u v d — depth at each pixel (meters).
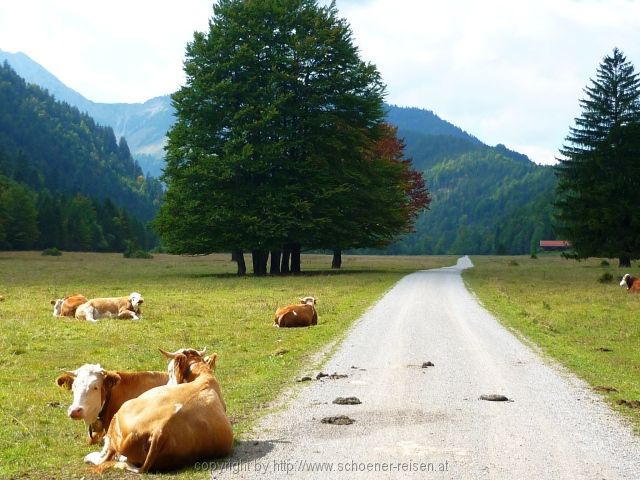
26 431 8.91
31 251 119.50
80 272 51.00
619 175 58.66
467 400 10.45
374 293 30.48
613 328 19.89
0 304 24.61
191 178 45.06
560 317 22.42
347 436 8.38
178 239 46.38
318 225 45.44
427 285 36.19
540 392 11.09
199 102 45.88
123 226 161.38
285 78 45.53
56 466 7.35
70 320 20.48
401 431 8.61
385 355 14.70
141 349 15.66
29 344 16.09
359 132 48.00
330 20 48.72
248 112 44.41
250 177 46.53
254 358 14.66
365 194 47.97
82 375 8.17
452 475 6.92
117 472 6.89
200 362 8.55
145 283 37.66
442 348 15.63
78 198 160.88
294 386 11.56
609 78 60.53
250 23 45.72
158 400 7.27
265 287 34.22
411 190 60.97
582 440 8.27
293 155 47.47
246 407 10.06
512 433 8.55
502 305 25.91
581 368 13.42
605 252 57.78
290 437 8.34
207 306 24.92
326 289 32.53
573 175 60.44
